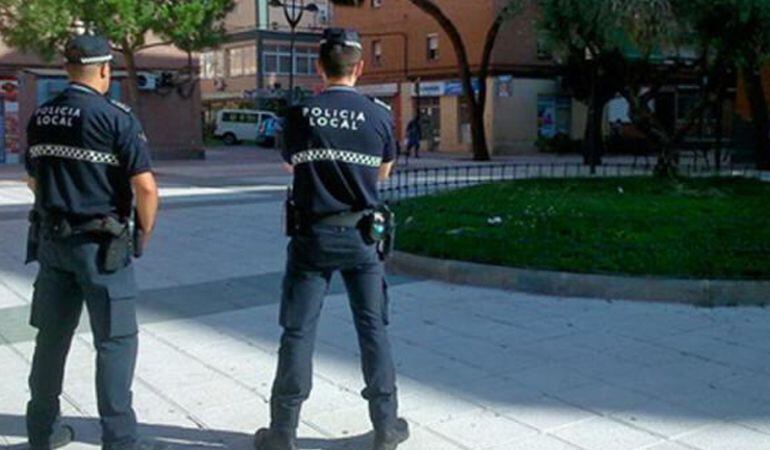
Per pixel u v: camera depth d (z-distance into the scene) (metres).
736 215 10.33
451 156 36.22
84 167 3.78
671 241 8.69
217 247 10.40
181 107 32.06
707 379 5.30
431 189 15.59
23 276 8.68
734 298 7.17
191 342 6.18
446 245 8.70
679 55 12.87
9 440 4.36
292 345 4.07
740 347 5.98
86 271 3.82
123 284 3.91
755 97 24.00
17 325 6.66
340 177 3.95
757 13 11.08
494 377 5.36
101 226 3.80
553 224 9.68
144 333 6.43
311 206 3.99
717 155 24.02
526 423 4.59
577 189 13.03
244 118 50.75
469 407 4.83
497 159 34.19
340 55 4.03
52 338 4.07
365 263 4.06
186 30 22.30
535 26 13.45
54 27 20.48
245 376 5.39
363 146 3.98
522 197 12.08
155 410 4.78
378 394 4.13
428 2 31.47
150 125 31.45
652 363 5.63
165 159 31.77
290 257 4.10
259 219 12.92
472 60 39.44
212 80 61.50
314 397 4.98
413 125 34.31
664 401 4.92
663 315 6.86
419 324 6.61
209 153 38.84
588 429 4.50
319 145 3.95
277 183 19.59
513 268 7.81
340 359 5.71
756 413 4.73
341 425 4.56
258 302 7.48
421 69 42.66
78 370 5.46
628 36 11.77
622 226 9.48
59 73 29.33
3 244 10.80
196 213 13.64
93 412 4.75
